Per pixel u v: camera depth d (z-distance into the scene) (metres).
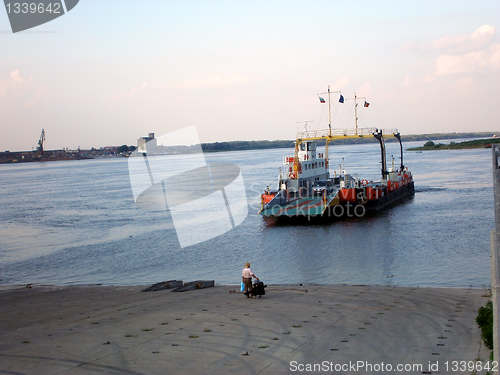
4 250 43.94
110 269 35.00
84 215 65.88
